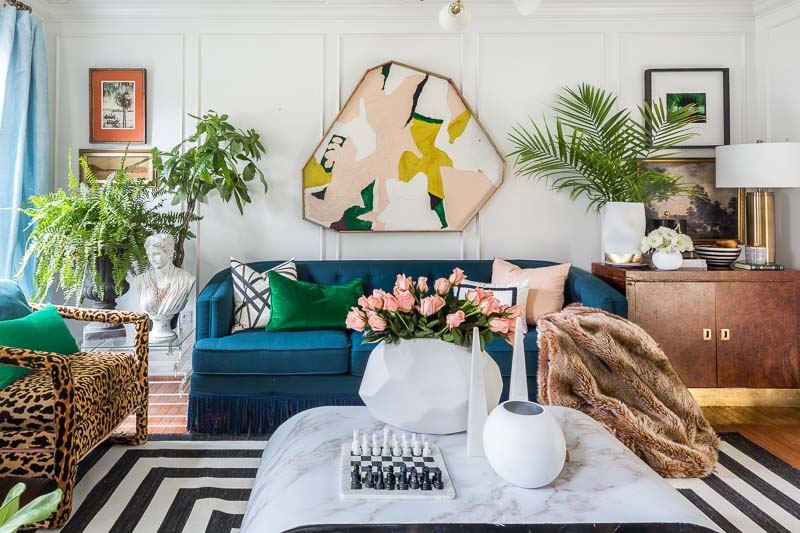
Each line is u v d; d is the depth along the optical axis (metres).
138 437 2.38
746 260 3.04
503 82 3.41
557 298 2.88
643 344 2.30
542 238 3.45
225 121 3.38
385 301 1.53
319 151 3.38
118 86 3.37
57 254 2.71
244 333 2.71
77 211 2.79
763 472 2.13
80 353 2.24
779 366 2.87
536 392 2.52
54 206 2.75
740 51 3.40
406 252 3.46
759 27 3.35
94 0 3.27
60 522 1.70
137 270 3.07
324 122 3.41
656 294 2.84
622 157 3.28
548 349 2.30
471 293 1.57
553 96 3.42
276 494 1.23
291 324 2.77
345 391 2.56
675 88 3.38
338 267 3.21
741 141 3.41
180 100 3.39
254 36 3.38
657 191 3.31
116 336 2.87
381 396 1.54
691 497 1.94
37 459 1.69
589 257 3.45
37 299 2.86
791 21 3.14
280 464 1.40
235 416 2.53
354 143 3.38
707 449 2.15
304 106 3.40
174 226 3.18
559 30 3.40
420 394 1.51
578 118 3.36
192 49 3.38
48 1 3.26
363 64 3.40
